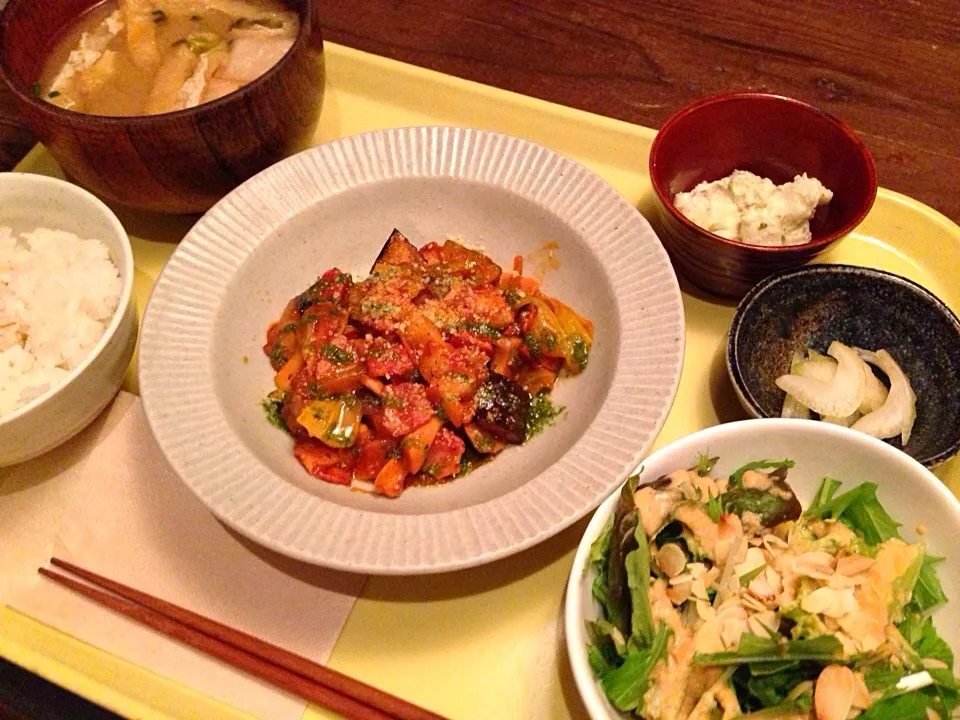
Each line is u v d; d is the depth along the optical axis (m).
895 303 0.37
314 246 0.42
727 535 0.31
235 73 0.43
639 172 0.46
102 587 0.34
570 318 0.39
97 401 0.36
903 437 0.35
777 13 0.55
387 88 0.49
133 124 0.36
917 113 0.50
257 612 0.33
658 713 0.28
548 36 0.54
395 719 0.31
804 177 0.40
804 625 0.29
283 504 0.33
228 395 0.37
